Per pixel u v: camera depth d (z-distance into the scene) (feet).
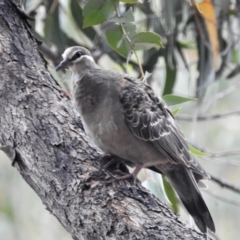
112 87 25.22
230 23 36.14
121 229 19.72
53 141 22.47
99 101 25.05
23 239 42.91
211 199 45.42
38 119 22.95
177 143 26.09
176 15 35.42
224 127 48.01
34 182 22.25
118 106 24.99
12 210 41.93
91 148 23.17
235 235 44.70
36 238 43.32
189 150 26.89
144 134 25.40
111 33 26.55
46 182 21.76
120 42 26.08
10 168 43.70
